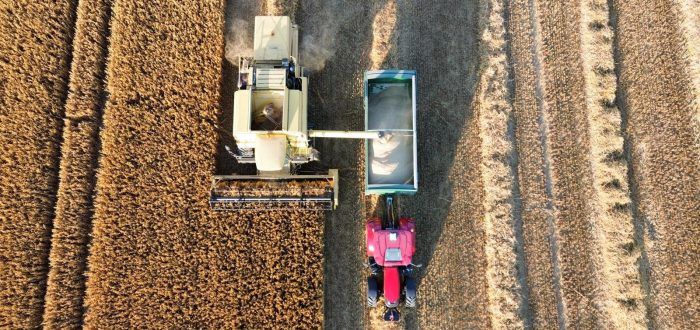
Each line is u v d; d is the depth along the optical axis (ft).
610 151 42.01
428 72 44.14
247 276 39.83
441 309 40.42
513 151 42.42
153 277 39.81
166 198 40.96
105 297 39.29
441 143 43.01
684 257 40.45
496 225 40.78
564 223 41.32
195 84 42.78
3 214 40.37
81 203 40.83
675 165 41.88
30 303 39.11
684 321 39.47
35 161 41.37
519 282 40.06
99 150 42.24
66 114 42.34
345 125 43.50
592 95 43.04
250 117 34.24
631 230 40.63
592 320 39.93
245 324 39.17
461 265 41.06
